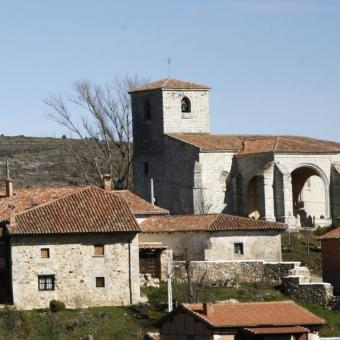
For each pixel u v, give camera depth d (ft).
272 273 447.83
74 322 397.39
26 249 415.85
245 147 563.07
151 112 583.58
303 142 566.77
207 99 586.86
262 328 334.03
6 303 417.49
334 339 363.15
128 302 421.59
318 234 530.68
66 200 435.94
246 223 466.70
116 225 424.05
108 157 604.49
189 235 464.65
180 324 340.18
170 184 570.05
